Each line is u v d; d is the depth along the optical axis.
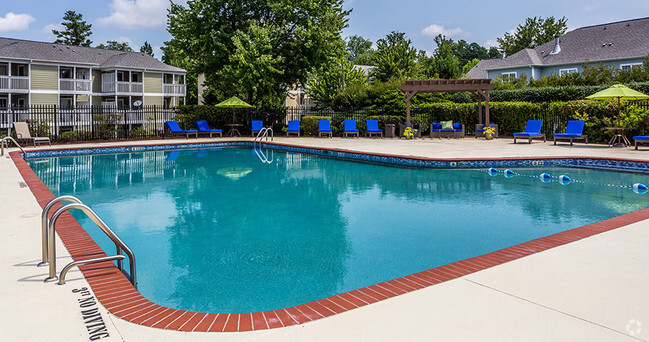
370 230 5.80
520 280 3.25
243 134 25.88
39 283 3.26
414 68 30.89
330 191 8.80
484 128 20.33
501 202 7.54
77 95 35.31
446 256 4.68
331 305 2.88
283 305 3.51
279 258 4.70
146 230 5.89
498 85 29.08
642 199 7.64
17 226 5.11
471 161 11.98
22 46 31.98
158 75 39.22
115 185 9.65
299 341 2.37
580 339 2.34
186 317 2.72
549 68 34.97
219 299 3.64
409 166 12.56
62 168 12.58
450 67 34.97
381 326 2.54
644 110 15.29
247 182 10.04
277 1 23.81
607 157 11.70
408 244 5.14
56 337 2.42
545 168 11.86
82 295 3.04
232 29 24.81
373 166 12.87
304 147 16.98
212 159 15.12
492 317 2.63
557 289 3.05
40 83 31.77
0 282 3.29
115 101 36.16
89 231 5.80
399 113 23.62
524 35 56.66
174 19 24.28
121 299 2.98
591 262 3.63
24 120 19.83
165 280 4.07
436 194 8.36
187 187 9.39
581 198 7.80
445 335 2.41
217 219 6.51
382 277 4.11
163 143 18.72
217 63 25.20
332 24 24.41
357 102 25.33
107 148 17.39
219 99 36.69
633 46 30.25
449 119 22.88
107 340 2.39
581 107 17.47
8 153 14.70
